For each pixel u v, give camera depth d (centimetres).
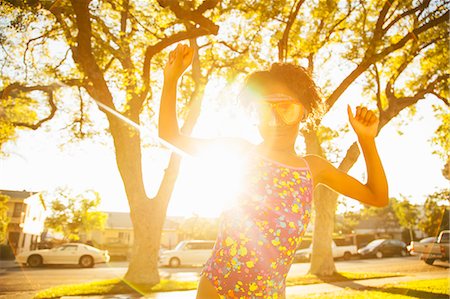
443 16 1073
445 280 1048
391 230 4000
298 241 110
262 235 105
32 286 715
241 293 104
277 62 124
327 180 128
